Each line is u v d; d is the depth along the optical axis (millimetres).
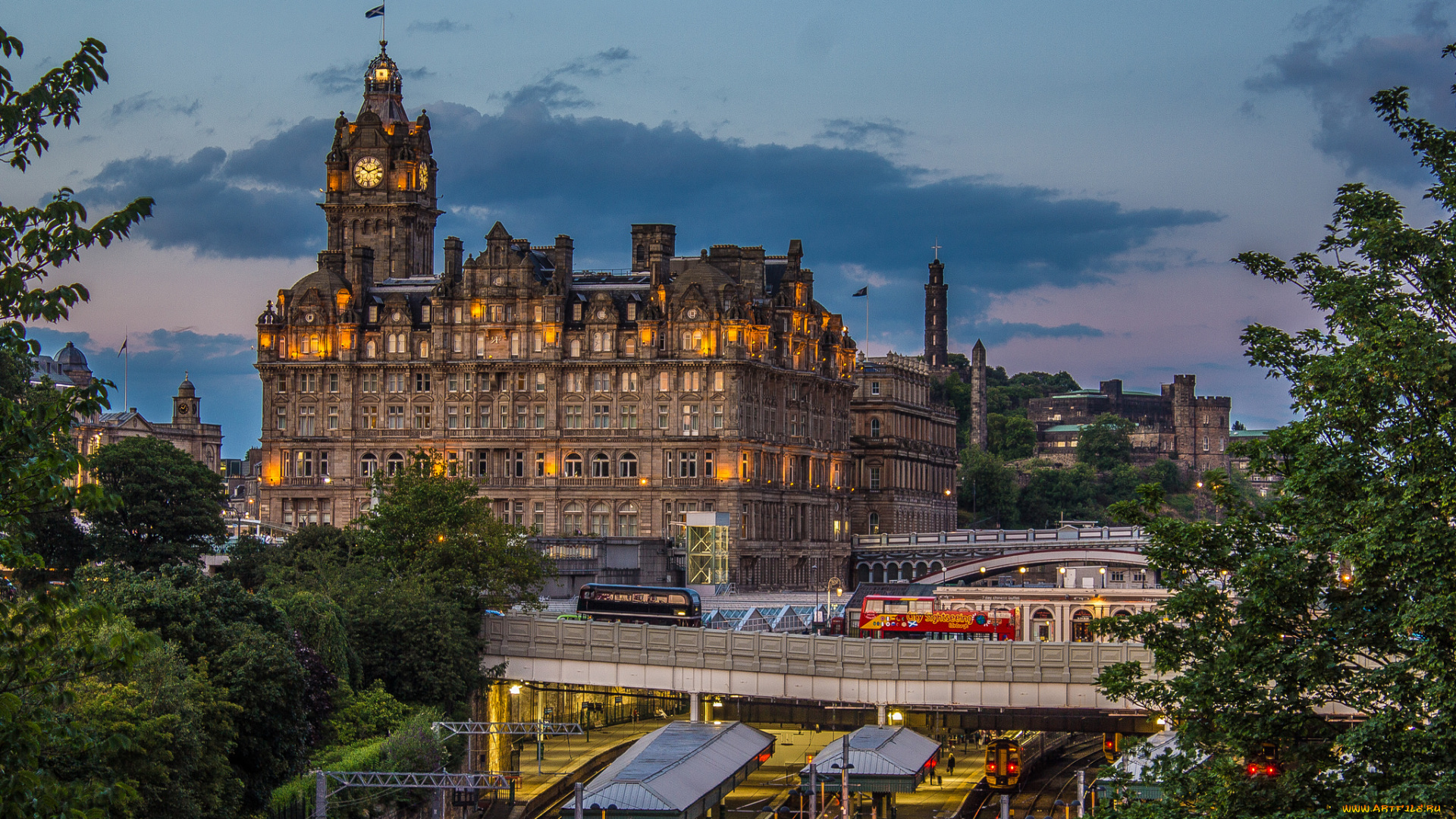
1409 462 56188
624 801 100688
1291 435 59969
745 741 122000
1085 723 119500
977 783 141000
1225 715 59031
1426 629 53844
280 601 124375
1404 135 62031
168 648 92188
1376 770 57125
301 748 105500
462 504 167250
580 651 135250
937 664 120500
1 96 43094
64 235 43594
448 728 124812
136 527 170375
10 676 46438
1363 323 58125
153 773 80812
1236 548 62312
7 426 44188
